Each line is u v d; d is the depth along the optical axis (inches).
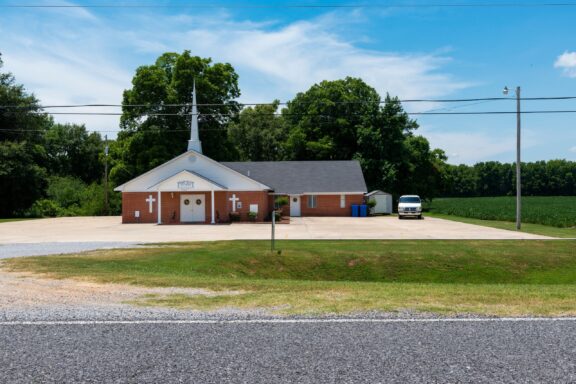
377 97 2539.4
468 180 5684.1
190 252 759.7
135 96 2154.3
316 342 251.0
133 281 442.9
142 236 1072.2
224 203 1685.5
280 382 201.3
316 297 361.4
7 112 2258.9
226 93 2324.1
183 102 2250.2
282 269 729.0
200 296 368.5
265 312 312.0
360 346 244.8
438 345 246.2
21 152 2081.7
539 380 203.5
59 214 2292.1
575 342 250.8
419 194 2746.1
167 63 2379.4
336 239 977.5
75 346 246.1
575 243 884.6
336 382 201.3
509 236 1034.1
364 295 370.0
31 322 289.3
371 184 2468.0
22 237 1039.6
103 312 313.1
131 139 2159.2
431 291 392.8
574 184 5570.9
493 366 218.7
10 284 426.0
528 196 5580.7
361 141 2455.7
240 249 811.4
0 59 2342.5
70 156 3575.3
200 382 201.6
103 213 2308.1
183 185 1632.6
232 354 233.9
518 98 1215.6
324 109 2576.3
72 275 478.6
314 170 2149.4
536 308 321.1
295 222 1631.4
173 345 247.1
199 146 1776.6
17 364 221.8
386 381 202.2
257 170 2151.8
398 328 276.1
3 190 2057.1
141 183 1699.1
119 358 228.8
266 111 3358.8
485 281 711.1
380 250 815.1
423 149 2699.3
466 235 1068.5
